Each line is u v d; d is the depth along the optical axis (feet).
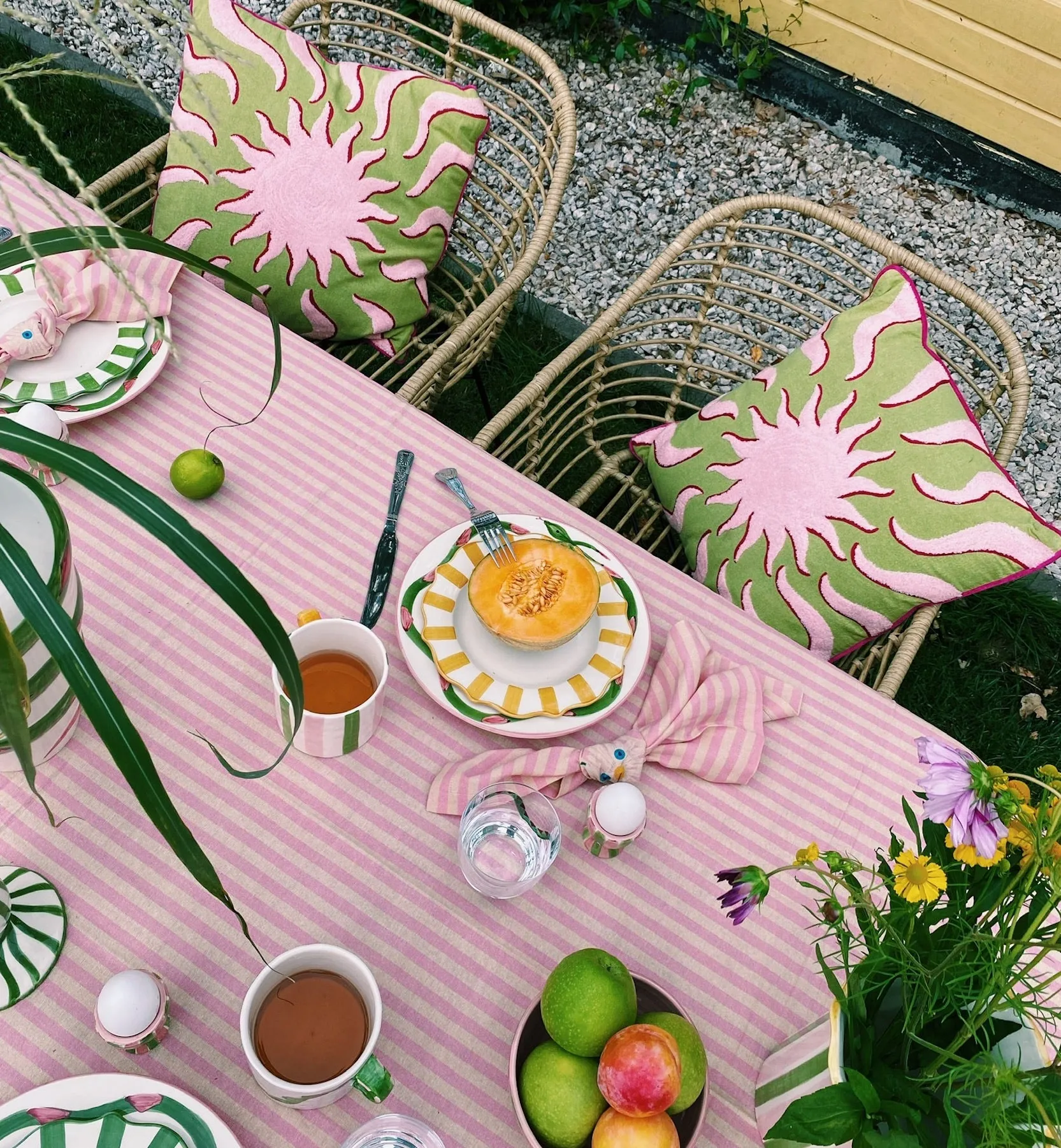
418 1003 2.99
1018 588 7.45
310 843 3.21
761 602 4.91
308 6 5.93
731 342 8.48
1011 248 9.71
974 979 2.22
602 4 10.02
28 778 1.90
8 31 9.25
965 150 9.82
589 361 5.62
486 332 5.71
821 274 9.07
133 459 3.90
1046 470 8.27
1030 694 7.18
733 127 10.19
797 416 4.82
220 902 3.07
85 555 3.65
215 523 3.81
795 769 3.63
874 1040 2.52
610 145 9.78
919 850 2.44
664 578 4.02
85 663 1.89
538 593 3.56
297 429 4.09
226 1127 2.65
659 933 3.22
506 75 10.00
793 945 3.25
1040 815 2.00
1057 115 9.11
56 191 2.44
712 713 3.57
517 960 3.10
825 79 9.98
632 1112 2.44
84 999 2.87
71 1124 2.58
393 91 5.19
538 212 6.02
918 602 4.63
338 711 3.35
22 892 2.97
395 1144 2.69
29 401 3.83
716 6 9.84
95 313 4.07
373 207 5.30
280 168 5.19
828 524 4.71
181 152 5.17
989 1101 2.04
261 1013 2.76
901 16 9.20
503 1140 2.81
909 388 4.62
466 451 4.18
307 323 5.63
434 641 3.55
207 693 3.45
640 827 3.16
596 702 3.52
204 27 5.12
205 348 4.22
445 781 3.35
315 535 3.85
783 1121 2.18
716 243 5.54
